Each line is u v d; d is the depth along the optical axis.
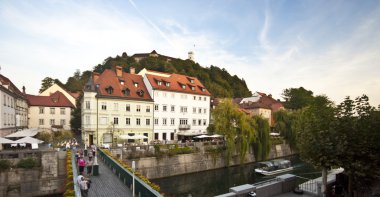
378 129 11.05
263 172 35.50
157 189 14.32
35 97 58.34
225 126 39.62
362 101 11.91
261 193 14.12
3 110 33.12
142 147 32.44
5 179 23.34
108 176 20.28
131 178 16.38
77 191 13.59
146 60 102.94
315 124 13.25
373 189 13.32
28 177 24.28
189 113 53.66
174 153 34.34
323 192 13.80
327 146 12.12
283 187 15.45
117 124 43.59
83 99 43.53
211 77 113.50
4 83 36.91
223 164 40.47
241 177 35.16
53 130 45.97
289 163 39.84
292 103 96.06
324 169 13.70
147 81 49.53
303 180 30.00
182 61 118.50
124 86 46.66
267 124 45.09
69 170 19.19
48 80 92.00
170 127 50.28
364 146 11.22
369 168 11.09
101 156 29.28
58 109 58.94
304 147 13.80
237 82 130.62
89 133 41.62
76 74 116.12
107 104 42.78
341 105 12.46
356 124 11.59
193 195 27.42
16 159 24.22
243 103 88.50
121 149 30.55
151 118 47.56
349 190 12.48
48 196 24.86
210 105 63.06
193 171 36.25
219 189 29.73
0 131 31.53
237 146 40.44
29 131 33.19
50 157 25.41
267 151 44.47
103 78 45.44
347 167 11.71
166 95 49.84
